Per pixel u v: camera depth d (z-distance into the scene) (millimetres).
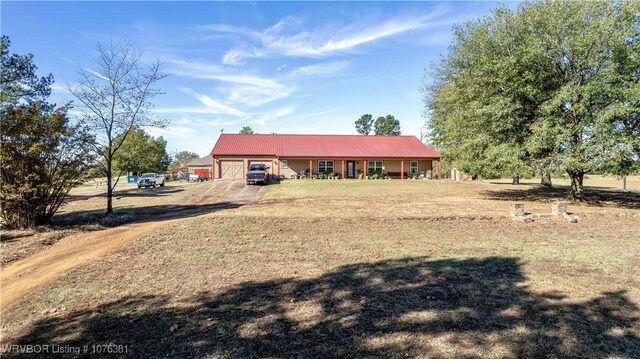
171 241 7262
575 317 3631
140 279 4930
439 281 4730
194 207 13875
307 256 6070
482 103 15625
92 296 4328
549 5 14344
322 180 29406
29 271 5566
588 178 41094
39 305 4090
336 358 2912
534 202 15047
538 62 14242
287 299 4145
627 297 4145
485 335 3271
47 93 16688
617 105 12000
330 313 3762
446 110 25094
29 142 9023
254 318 3656
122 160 25047
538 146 13438
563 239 7332
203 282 4773
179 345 3135
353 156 33406
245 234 7871
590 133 12766
